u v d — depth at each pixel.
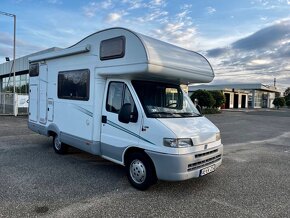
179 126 4.64
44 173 5.69
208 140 4.83
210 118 24.48
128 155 5.12
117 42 5.13
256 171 6.50
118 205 4.23
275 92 73.31
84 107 6.02
